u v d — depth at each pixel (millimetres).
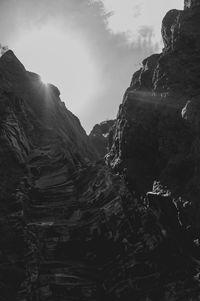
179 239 26438
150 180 29781
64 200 32094
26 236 28969
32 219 30625
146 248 27188
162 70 31828
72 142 45062
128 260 27203
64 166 35406
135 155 31594
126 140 31922
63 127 46281
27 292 26672
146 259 26859
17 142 35969
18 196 31344
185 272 25531
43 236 29266
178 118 29062
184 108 28438
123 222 28688
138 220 28297
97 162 36562
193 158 27000
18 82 47062
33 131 39750
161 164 29484
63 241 29078
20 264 27781
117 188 30422
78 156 41938
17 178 33344
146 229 27781
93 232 29172
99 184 31750
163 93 30844
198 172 26438
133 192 29844
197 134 27406
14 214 30281
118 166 31922
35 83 48938
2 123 36250
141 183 29844
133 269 26750
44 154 36500
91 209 30500
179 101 29797
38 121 42031
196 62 31000
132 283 26281
